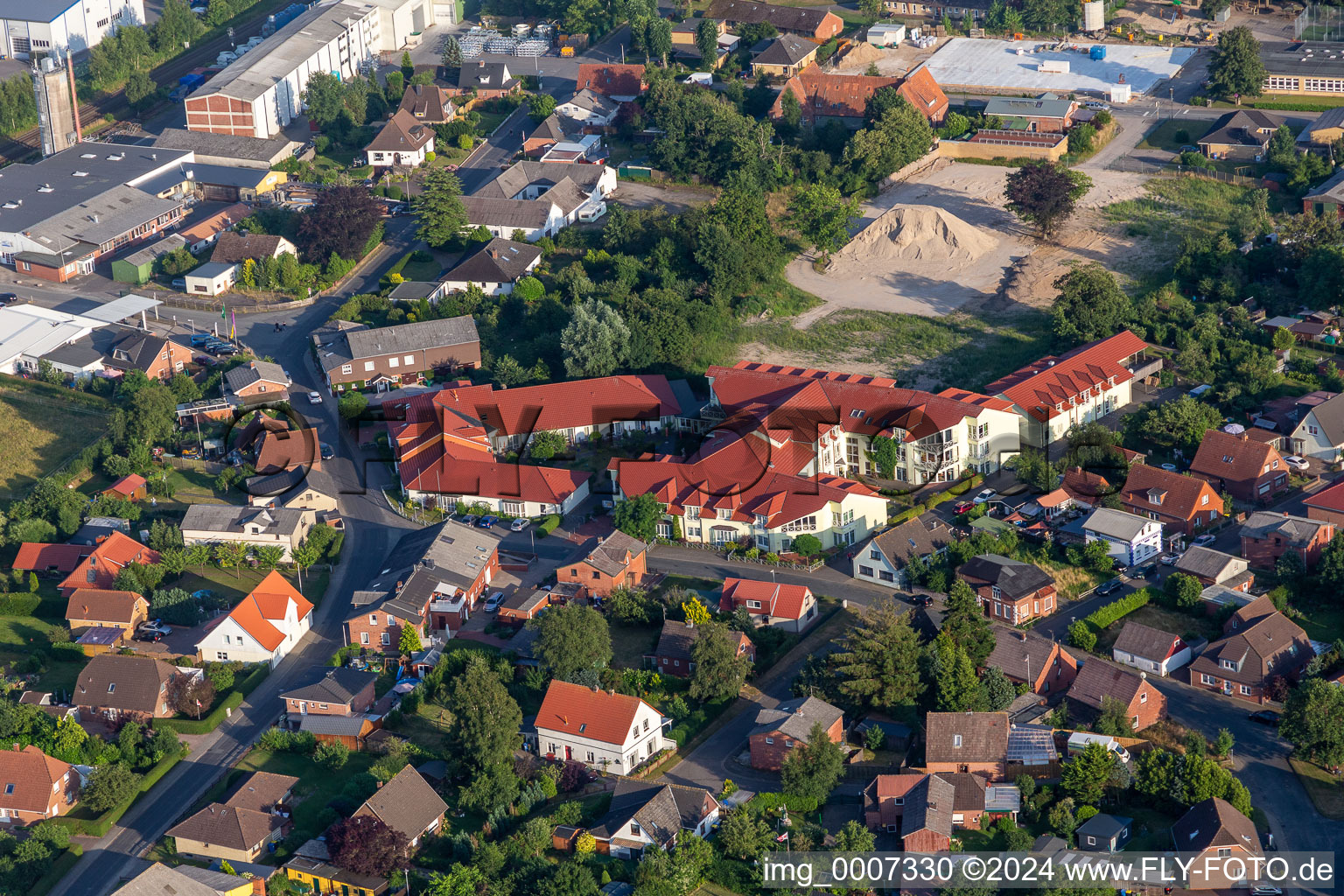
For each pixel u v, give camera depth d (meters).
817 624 157.62
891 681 141.00
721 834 125.44
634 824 125.75
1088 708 141.25
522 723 143.12
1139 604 158.00
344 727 143.88
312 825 132.88
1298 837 126.38
